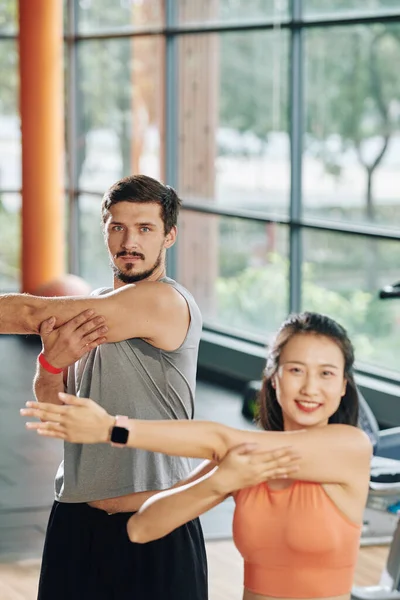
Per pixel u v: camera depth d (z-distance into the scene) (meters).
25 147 10.02
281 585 1.99
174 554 2.41
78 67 11.27
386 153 13.66
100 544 2.43
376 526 4.65
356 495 1.99
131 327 2.37
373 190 13.78
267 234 11.10
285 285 10.84
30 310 2.35
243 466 1.91
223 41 12.81
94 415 1.86
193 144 9.66
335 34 13.65
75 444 2.45
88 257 11.88
